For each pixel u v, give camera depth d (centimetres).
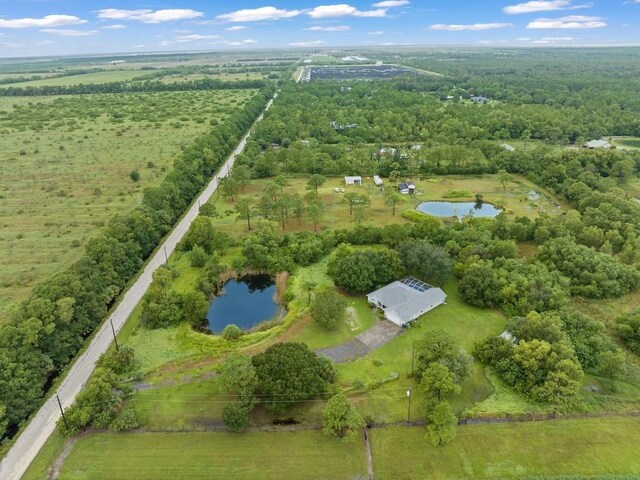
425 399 6178
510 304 8075
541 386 6138
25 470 5228
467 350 7119
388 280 8800
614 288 8444
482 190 14300
